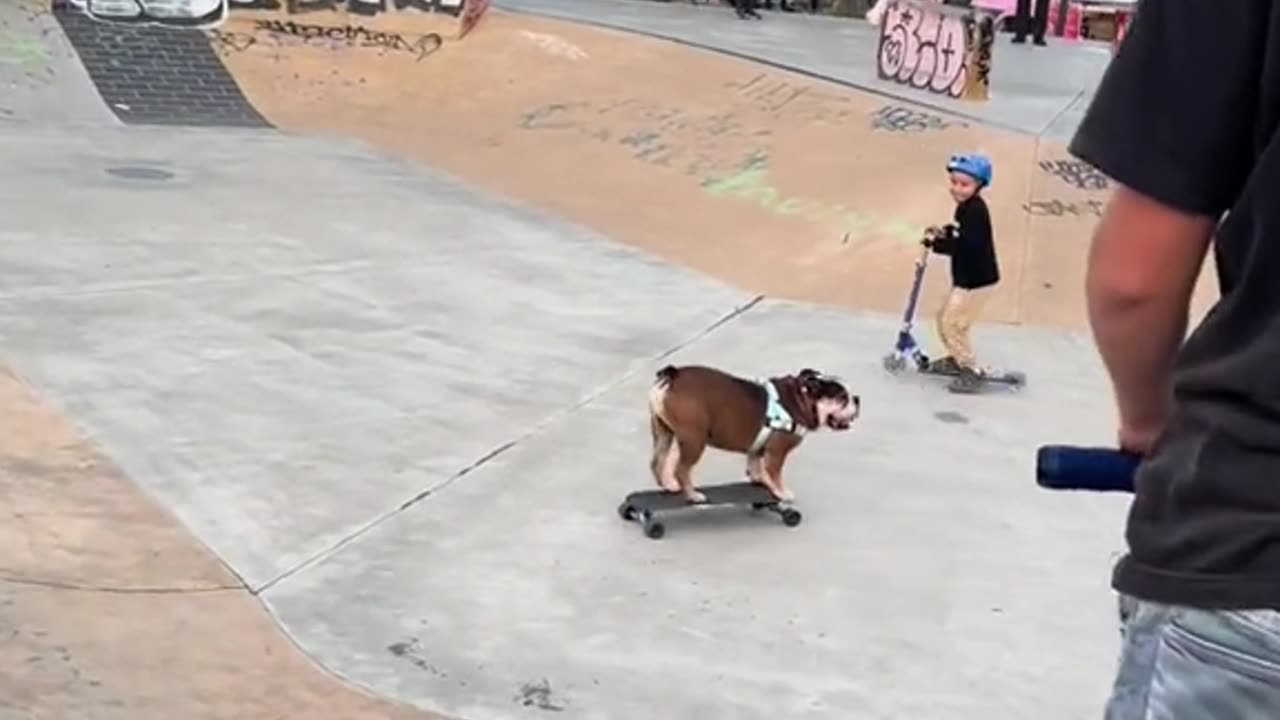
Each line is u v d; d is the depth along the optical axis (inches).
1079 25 1009.5
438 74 661.9
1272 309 55.0
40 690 157.5
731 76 641.0
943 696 175.0
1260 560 53.6
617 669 175.6
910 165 512.1
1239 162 55.9
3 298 312.8
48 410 248.1
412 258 389.4
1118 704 58.9
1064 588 211.3
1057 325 380.8
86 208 410.0
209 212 421.1
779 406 221.5
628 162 535.2
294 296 338.6
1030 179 490.9
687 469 220.2
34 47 625.6
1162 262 57.9
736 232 454.3
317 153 536.4
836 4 956.6
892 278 413.4
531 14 745.6
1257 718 53.5
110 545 198.5
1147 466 59.4
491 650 178.4
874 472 255.0
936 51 616.4
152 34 659.4
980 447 276.1
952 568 215.0
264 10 682.2
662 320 352.2
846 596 201.8
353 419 259.3
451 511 222.1
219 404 260.1
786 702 170.1
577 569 203.9
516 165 534.9
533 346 317.7
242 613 183.5
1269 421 54.1
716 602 196.4
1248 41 54.4
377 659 174.1
